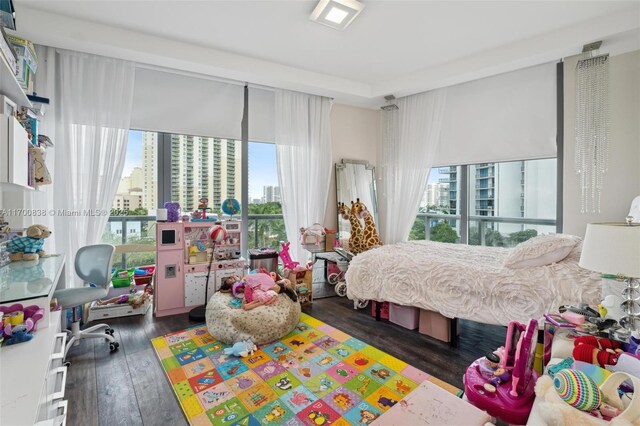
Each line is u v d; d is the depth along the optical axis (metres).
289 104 4.00
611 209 2.82
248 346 2.31
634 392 0.93
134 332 2.71
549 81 3.15
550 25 2.74
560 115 3.08
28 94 2.28
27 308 1.38
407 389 1.90
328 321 3.00
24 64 2.13
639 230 1.28
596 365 1.16
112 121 3.04
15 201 2.41
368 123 4.91
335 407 1.73
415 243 3.61
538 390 1.12
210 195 3.81
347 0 2.38
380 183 4.87
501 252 2.96
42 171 2.25
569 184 3.00
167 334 2.66
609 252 1.33
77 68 2.90
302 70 3.74
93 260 2.51
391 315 2.96
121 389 1.89
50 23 2.57
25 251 2.27
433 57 3.39
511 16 2.61
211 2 2.45
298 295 3.44
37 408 0.89
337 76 3.96
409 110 4.25
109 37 2.78
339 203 4.52
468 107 3.78
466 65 3.39
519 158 3.38
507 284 2.12
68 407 1.71
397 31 2.87
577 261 2.17
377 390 1.88
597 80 2.80
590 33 2.64
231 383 1.94
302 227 4.12
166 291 3.12
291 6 2.51
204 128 3.60
